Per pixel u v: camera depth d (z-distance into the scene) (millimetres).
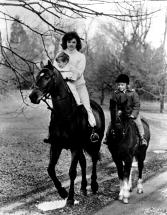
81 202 6445
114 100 6605
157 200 6727
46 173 8719
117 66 34594
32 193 7000
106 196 6906
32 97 5234
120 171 6723
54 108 5793
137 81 33906
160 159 11555
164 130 20562
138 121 6875
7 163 9477
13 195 6805
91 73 35469
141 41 33094
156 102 39594
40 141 13516
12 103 23062
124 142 6395
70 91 6004
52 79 5434
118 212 5941
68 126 5848
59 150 6047
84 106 6352
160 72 33844
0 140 13328
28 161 9930
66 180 8164
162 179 8602
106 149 12688
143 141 6840
